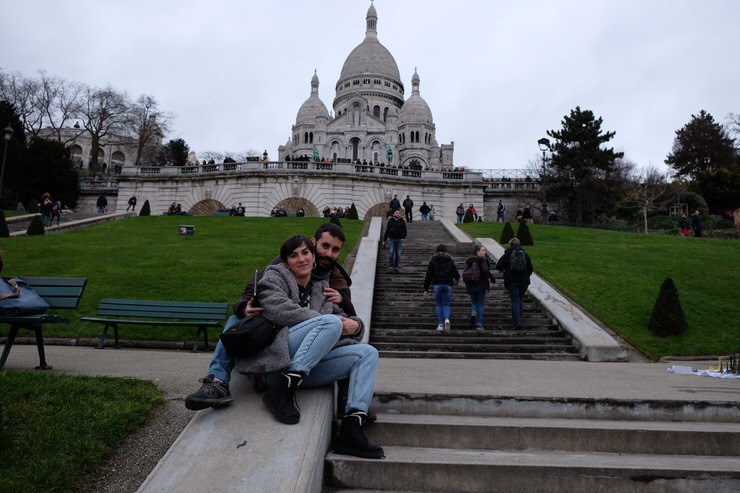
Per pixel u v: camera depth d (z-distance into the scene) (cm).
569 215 4756
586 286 1564
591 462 439
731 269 1784
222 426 426
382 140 8962
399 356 1066
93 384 570
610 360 1052
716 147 6250
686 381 707
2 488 365
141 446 471
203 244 2278
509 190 4966
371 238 2073
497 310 1356
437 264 1219
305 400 469
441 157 10100
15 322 689
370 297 1337
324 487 425
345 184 4509
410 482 425
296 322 469
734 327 1280
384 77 10262
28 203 5075
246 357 461
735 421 531
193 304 1154
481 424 486
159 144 8375
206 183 4709
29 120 6525
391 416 520
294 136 9969
